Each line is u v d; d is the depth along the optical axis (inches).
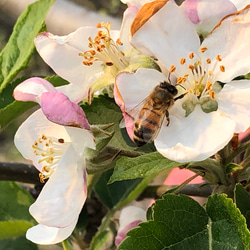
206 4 4.8
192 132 4.5
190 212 4.5
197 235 4.4
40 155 5.1
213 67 4.7
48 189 4.5
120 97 4.3
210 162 4.8
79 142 4.5
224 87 4.7
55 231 4.8
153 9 4.4
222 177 4.9
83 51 5.1
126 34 4.9
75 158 4.6
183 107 4.7
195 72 4.7
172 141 4.5
